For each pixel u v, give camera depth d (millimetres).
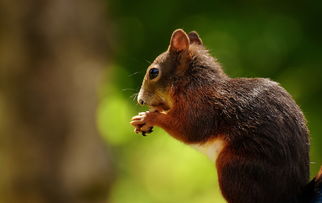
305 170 8031
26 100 16094
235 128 8180
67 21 16109
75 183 16469
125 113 19266
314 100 19000
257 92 8281
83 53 16359
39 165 16250
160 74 8977
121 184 20062
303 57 19203
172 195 19922
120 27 19781
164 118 8594
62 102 16266
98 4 16594
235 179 7980
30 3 15844
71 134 16406
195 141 8461
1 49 15945
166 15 19719
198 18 19688
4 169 16281
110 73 18281
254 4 19859
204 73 8781
